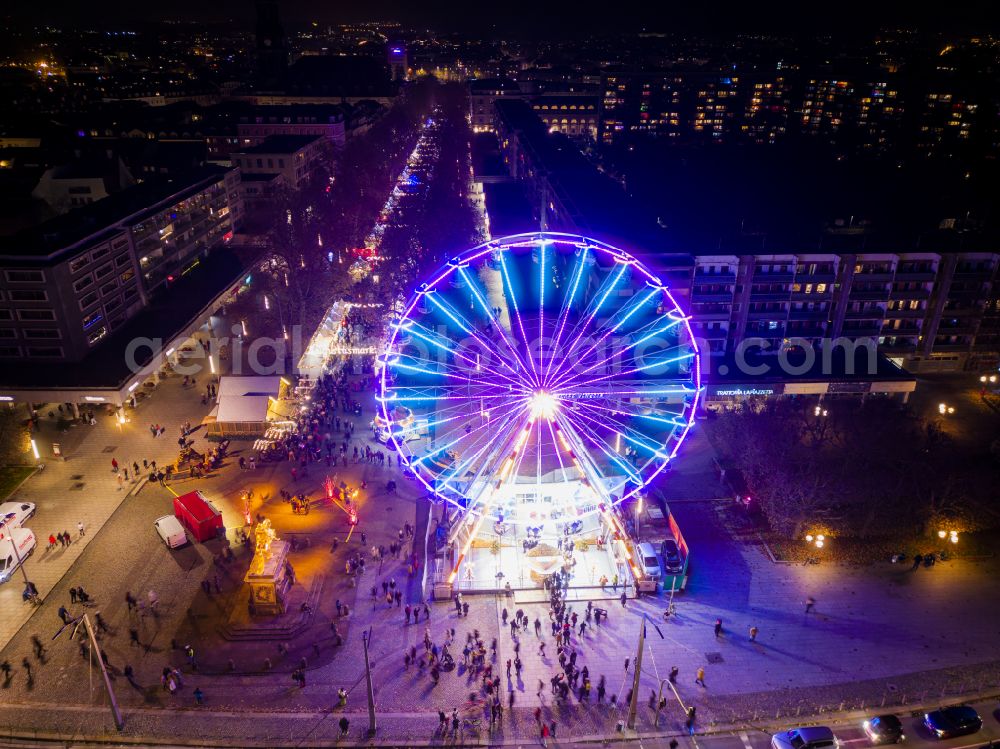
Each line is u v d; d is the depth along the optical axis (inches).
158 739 2059.5
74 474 3250.5
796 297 3804.1
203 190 5221.5
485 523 2950.3
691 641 2401.6
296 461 3371.1
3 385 3506.4
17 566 2669.8
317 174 7111.2
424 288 2519.7
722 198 7450.8
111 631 2422.5
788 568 2731.3
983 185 7357.3
